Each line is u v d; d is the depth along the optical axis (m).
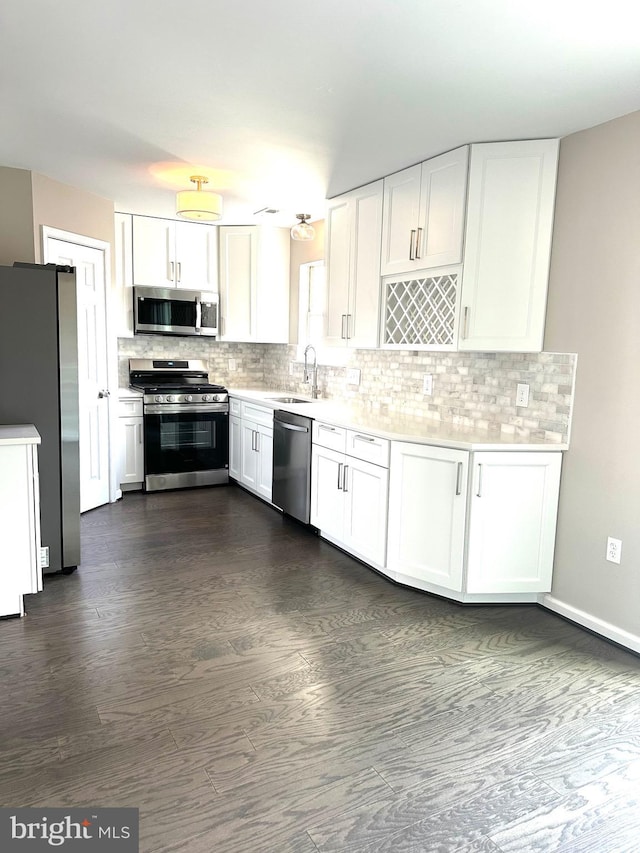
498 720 2.09
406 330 3.60
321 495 3.87
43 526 3.19
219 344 5.84
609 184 2.60
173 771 1.80
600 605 2.75
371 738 1.97
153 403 5.02
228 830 1.58
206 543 3.88
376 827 1.61
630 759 1.90
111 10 1.85
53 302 3.10
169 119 2.75
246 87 2.39
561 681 2.36
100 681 2.27
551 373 2.94
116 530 4.09
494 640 2.68
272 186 3.85
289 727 2.02
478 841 1.57
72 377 3.18
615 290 2.60
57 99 2.56
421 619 2.87
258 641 2.61
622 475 2.62
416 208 3.31
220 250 5.29
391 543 3.23
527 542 2.96
